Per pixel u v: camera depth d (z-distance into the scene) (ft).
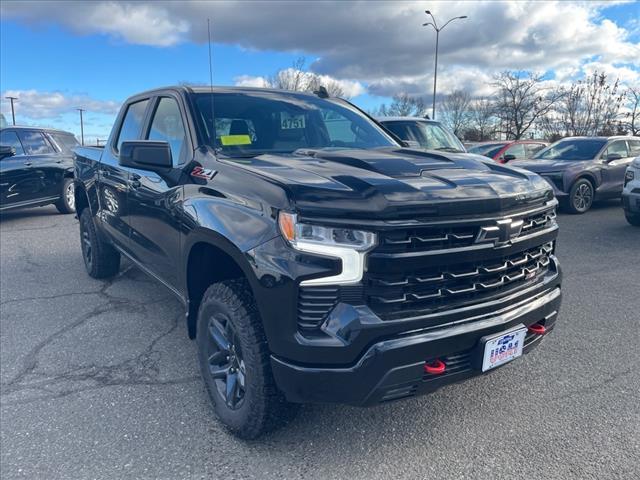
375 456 8.64
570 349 12.73
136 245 13.60
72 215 35.19
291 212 7.48
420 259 7.38
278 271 7.48
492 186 8.34
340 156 9.68
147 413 10.05
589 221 31.48
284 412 8.56
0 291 17.75
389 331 7.32
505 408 10.05
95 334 14.01
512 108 162.09
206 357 9.73
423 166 9.15
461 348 7.89
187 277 10.19
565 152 37.19
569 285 18.15
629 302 16.26
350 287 7.30
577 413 9.84
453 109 185.47
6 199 30.78
